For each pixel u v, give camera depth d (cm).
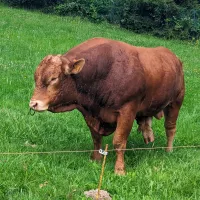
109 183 592
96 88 622
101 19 2636
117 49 635
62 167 628
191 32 2641
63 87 606
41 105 593
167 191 582
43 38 1608
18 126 736
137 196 566
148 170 633
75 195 555
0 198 541
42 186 571
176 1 2788
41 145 696
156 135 820
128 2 2638
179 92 742
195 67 1589
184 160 697
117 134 632
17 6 2856
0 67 1109
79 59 593
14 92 937
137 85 632
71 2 2728
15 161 604
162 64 687
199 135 836
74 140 741
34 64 1195
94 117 645
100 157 679
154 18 2622
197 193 580
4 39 1485
